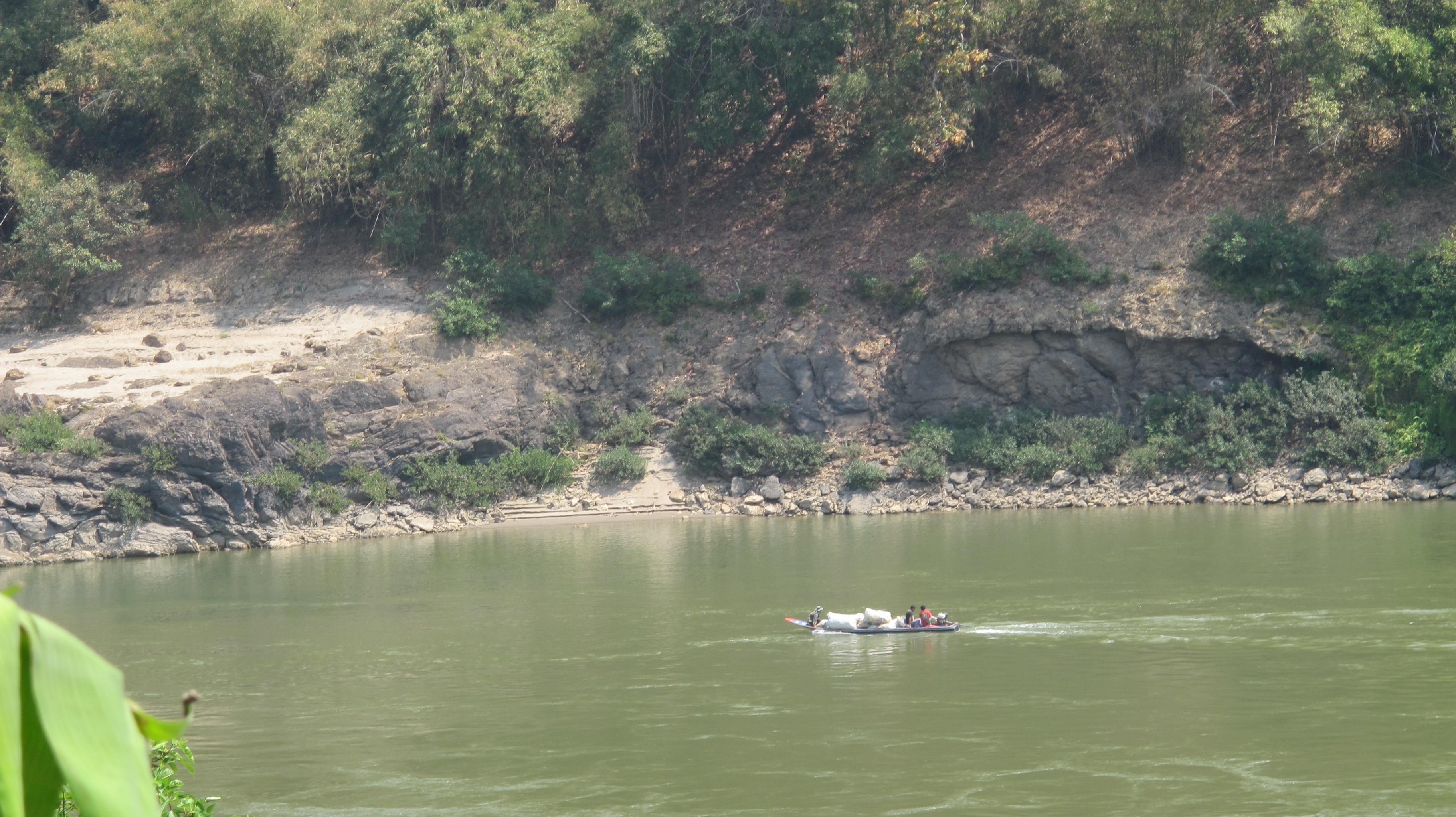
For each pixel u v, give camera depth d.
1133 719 65.25
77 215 197.50
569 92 187.88
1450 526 123.44
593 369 185.38
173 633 99.44
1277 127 176.25
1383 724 62.44
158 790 31.84
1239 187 174.25
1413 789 53.41
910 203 194.12
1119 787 54.94
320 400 165.12
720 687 75.75
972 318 170.50
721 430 171.25
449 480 165.62
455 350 181.38
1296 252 161.25
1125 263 170.62
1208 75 176.00
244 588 120.81
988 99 185.75
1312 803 52.19
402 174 192.75
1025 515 152.00
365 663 86.44
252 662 88.00
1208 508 149.25
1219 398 161.12
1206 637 82.81
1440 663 73.62
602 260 191.25
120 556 145.75
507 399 174.62
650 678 78.75
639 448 177.00
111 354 180.75
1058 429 164.00
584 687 77.31
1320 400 153.62
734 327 185.38
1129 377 165.88
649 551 136.12
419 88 187.38
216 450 150.62
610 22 194.50
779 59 188.12
